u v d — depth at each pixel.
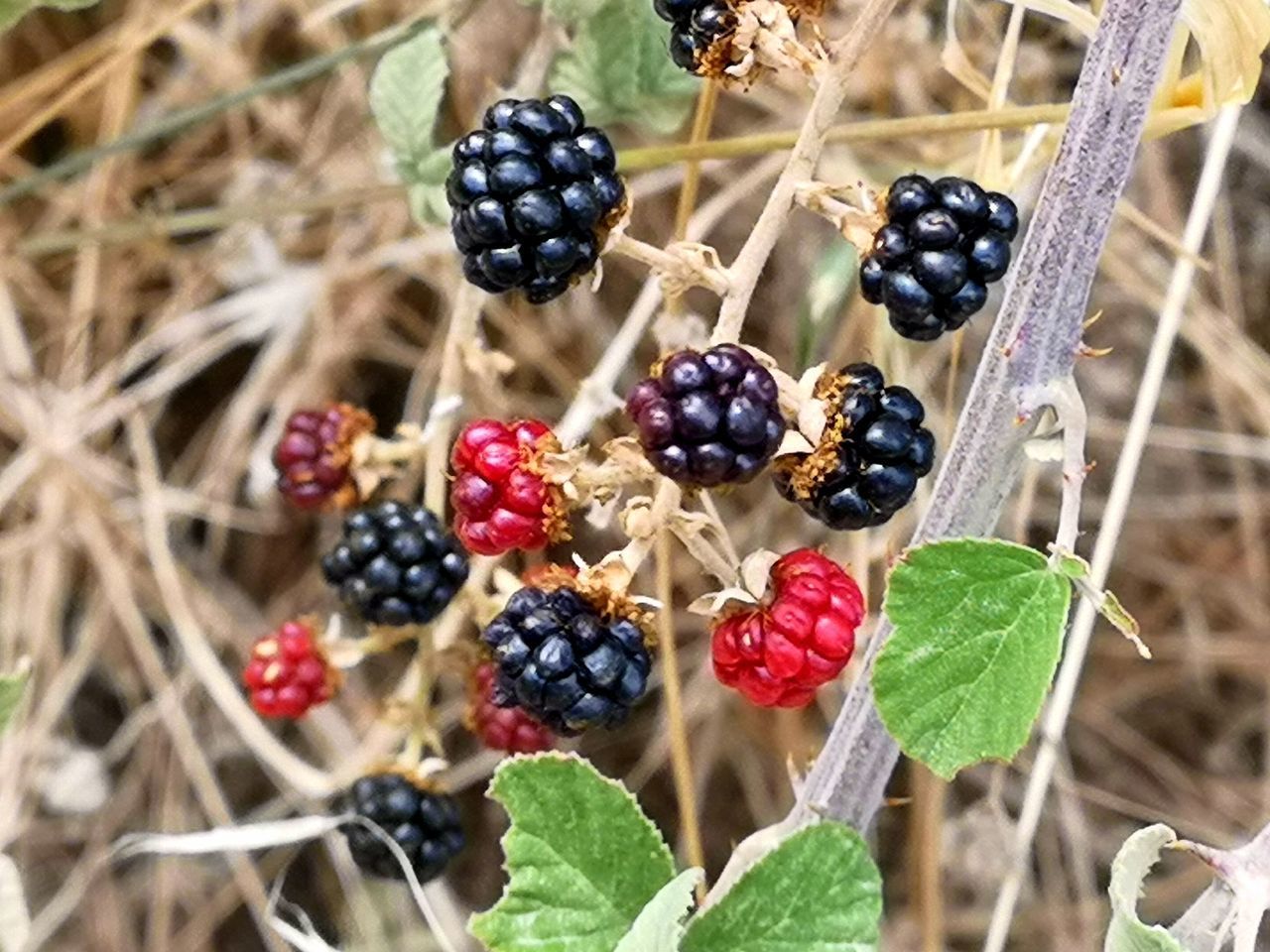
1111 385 0.31
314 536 0.32
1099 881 0.31
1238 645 0.32
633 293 0.30
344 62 0.27
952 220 0.14
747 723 0.30
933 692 0.13
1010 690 0.13
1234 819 0.31
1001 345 0.14
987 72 0.25
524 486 0.14
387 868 0.20
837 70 0.14
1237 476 0.31
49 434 0.30
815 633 0.14
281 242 0.31
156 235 0.27
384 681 0.30
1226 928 0.14
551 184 0.14
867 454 0.14
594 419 0.24
